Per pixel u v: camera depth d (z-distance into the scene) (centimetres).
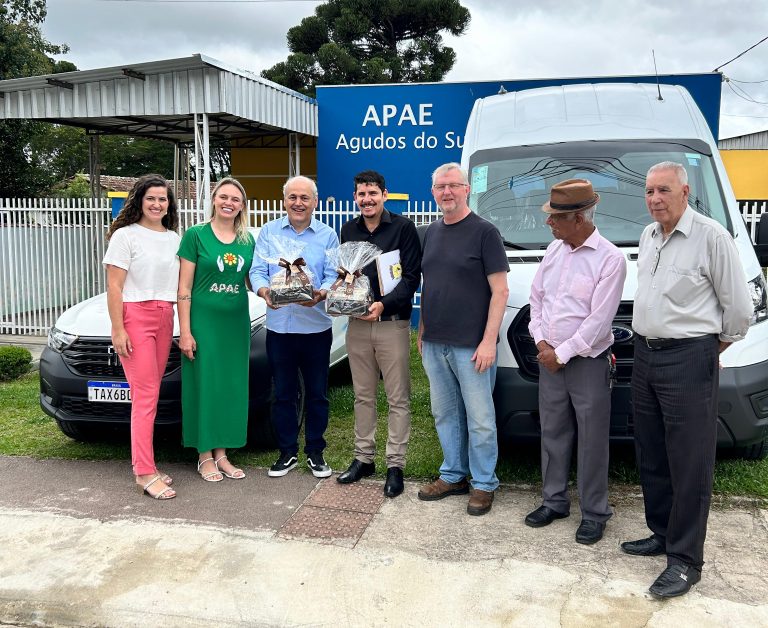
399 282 415
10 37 1565
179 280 448
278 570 345
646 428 342
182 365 461
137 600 321
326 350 462
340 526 393
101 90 1099
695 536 321
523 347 412
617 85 580
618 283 354
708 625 295
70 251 1116
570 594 320
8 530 391
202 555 360
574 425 385
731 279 307
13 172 1611
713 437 319
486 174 512
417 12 2600
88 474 479
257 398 489
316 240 453
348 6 2631
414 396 660
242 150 1606
